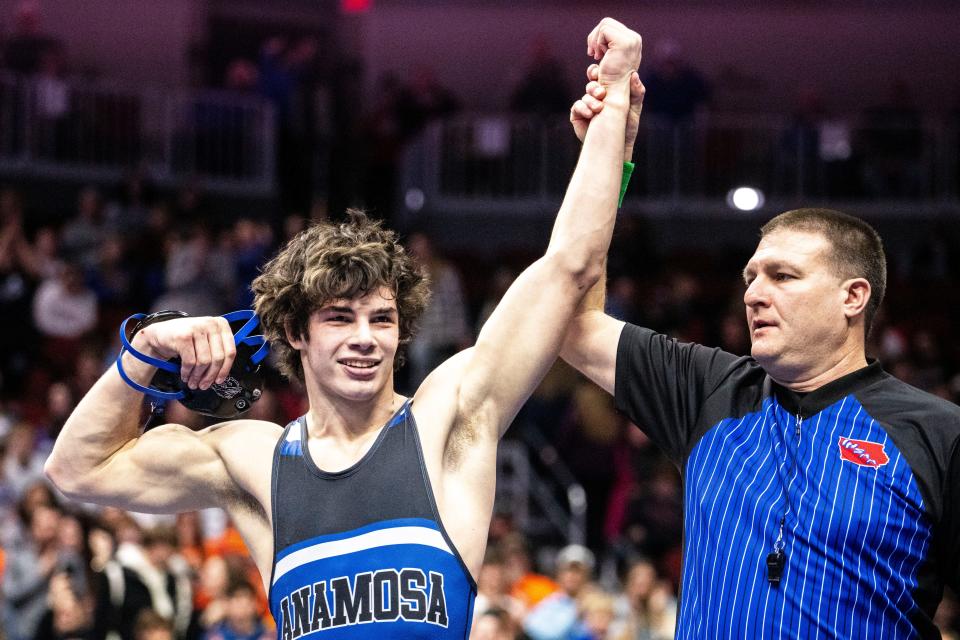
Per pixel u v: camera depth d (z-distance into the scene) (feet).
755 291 9.52
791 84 60.85
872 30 60.64
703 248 54.29
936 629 9.07
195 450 9.56
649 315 41.34
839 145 54.60
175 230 45.09
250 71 59.82
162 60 59.62
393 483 8.82
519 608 25.58
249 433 9.52
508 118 55.21
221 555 26.22
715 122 55.21
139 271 44.21
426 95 54.90
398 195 55.11
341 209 54.80
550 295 9.50
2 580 26.96
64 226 47.14
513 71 61.41
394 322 9.15
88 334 37.19
